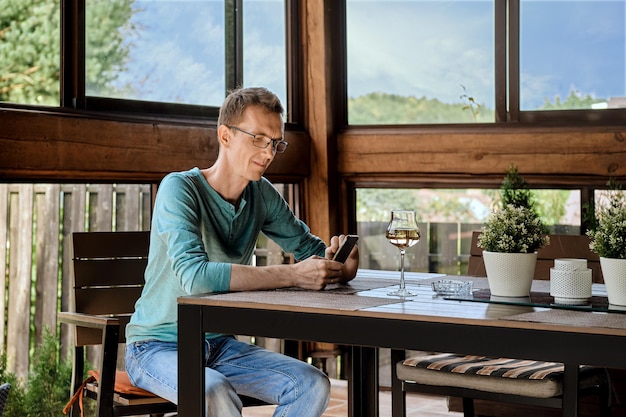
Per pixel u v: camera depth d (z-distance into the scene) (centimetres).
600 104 441
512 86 455
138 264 324
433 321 216
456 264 468
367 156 480
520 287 245
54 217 412
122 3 405
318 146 482
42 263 410
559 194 446
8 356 399
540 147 445
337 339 229
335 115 485
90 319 280
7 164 350
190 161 423
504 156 452
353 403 298
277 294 253
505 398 273
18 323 403
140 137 400
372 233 488
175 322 274
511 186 439
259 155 273
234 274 257
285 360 267
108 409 272
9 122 350
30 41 372
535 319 208
